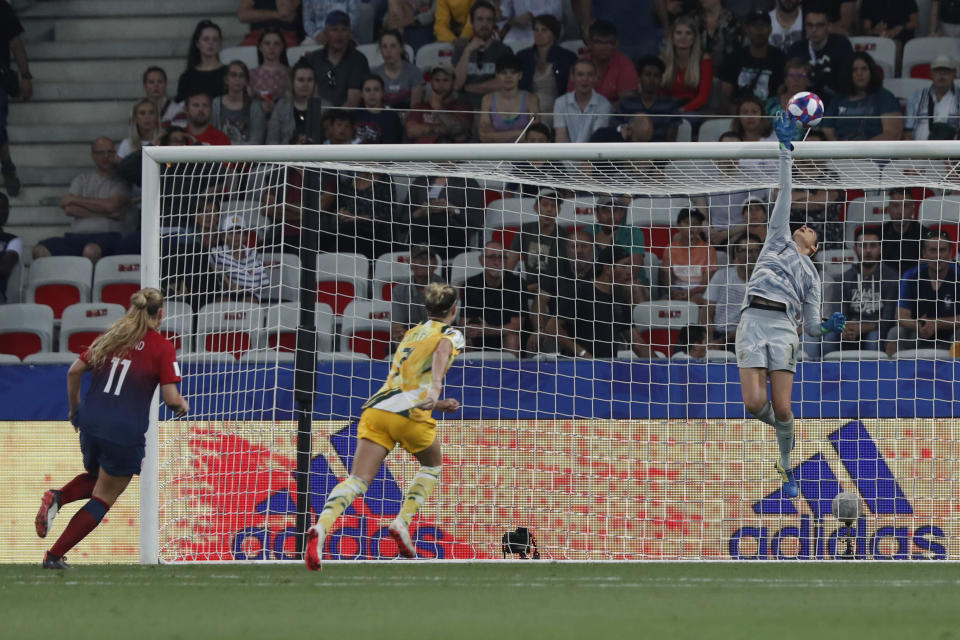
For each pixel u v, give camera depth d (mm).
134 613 18766
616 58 54000
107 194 53969
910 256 43906
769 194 40375
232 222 42656
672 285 42719
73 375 27312
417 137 53719
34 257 52625
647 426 36562
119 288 51062
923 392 36125
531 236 41781
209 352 36812
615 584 24203
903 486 35844
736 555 35906
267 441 35969
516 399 36969
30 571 27969
